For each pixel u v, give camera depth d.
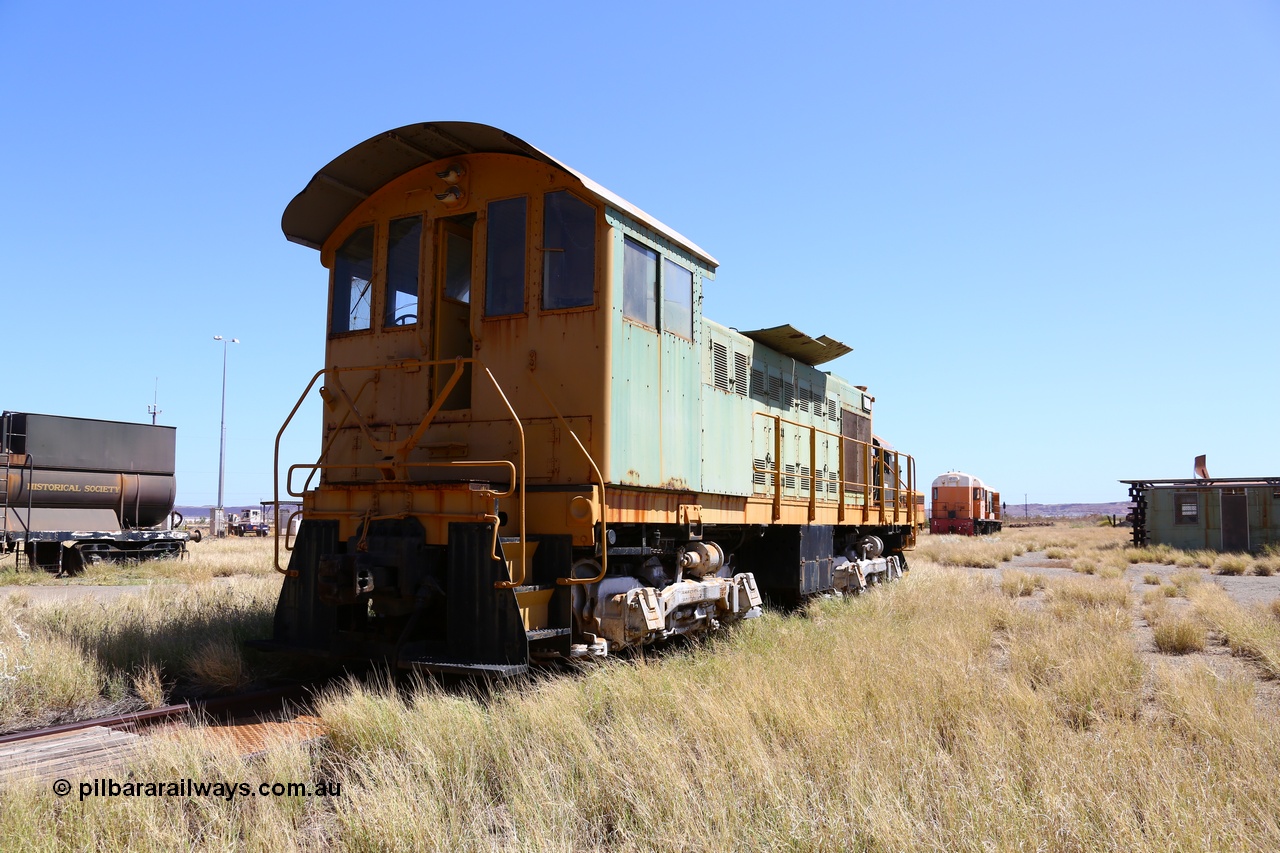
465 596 7.33
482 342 8.45
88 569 20.66
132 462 23.38
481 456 8.28
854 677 7.14
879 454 16.97
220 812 4.46
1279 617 13.16
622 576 8.49
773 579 12.55
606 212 8.05
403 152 8.55
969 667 8.00
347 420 8.97
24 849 3.94
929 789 4.89
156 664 8.17
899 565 18.61
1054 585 19.14
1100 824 4.37
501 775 5.34
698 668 7.70
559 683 6.89
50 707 6.95
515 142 8.03
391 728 5.78
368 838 4.30
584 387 7.93
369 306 9.08
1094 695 7.38
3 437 21.02
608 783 4.98
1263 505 35.03
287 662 8.61
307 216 8.98
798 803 4.63
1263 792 4.83
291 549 8.52
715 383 10.51
